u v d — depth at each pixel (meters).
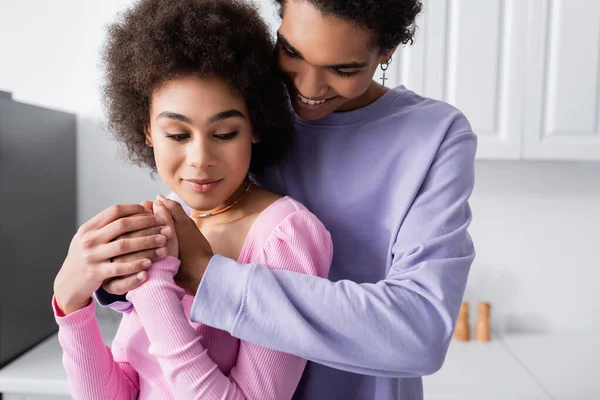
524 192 2.00
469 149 0.78
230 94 0.68
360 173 0.81
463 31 1.65
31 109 1.68
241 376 0.67
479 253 2.03
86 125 1.98
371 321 0.62
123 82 0.75
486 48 1.66
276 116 0.77
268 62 0.74
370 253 0.82
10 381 1.48
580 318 2.03
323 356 0.62
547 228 2.01
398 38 0.69
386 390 0.80
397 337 0.62
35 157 1.71
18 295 1.64
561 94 1.66
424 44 1.66
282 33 0.69
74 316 0.70
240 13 0.74
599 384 1.56
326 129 0.84
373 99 0.85
